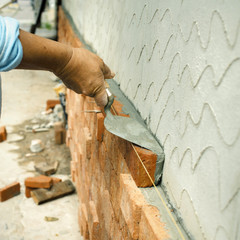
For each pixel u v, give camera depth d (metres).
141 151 1.46
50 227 3.19
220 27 1.00
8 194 3.52
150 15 1.61
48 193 3.53
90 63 1.48
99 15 2.78
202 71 1.11
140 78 1.79
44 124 5.14
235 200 0.94
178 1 1.30
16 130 4.97
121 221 1.70
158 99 1.54
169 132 1.42
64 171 4.07
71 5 4.69
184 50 1.25
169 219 1.31
